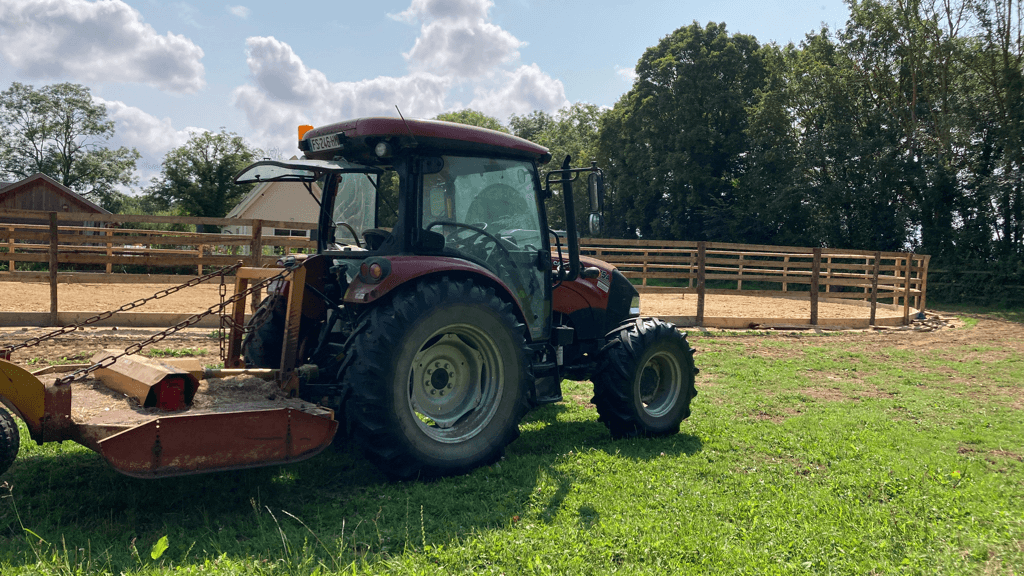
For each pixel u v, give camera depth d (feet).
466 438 13.46
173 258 33.06
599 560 9.35
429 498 11.83
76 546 9.36
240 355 15.24
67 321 31.71
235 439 10.68
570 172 16.21
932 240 88.79
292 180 15.65
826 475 14.02
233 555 9.20
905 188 95.76
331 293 14.07
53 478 12.26
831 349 35.70
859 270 86.94
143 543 9.62
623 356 16.58
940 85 94.53
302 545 9.58
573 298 17.83
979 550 10.18
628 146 125.18
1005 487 13.44
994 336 44.47
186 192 156.66
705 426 18.35
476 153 14.80
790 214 106.42
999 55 85.20
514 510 11.34
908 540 10.51
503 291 14.42
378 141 13.50
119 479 12.40
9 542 9.42
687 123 116.67
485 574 8.84
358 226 15.17
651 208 134.51
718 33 118.83
